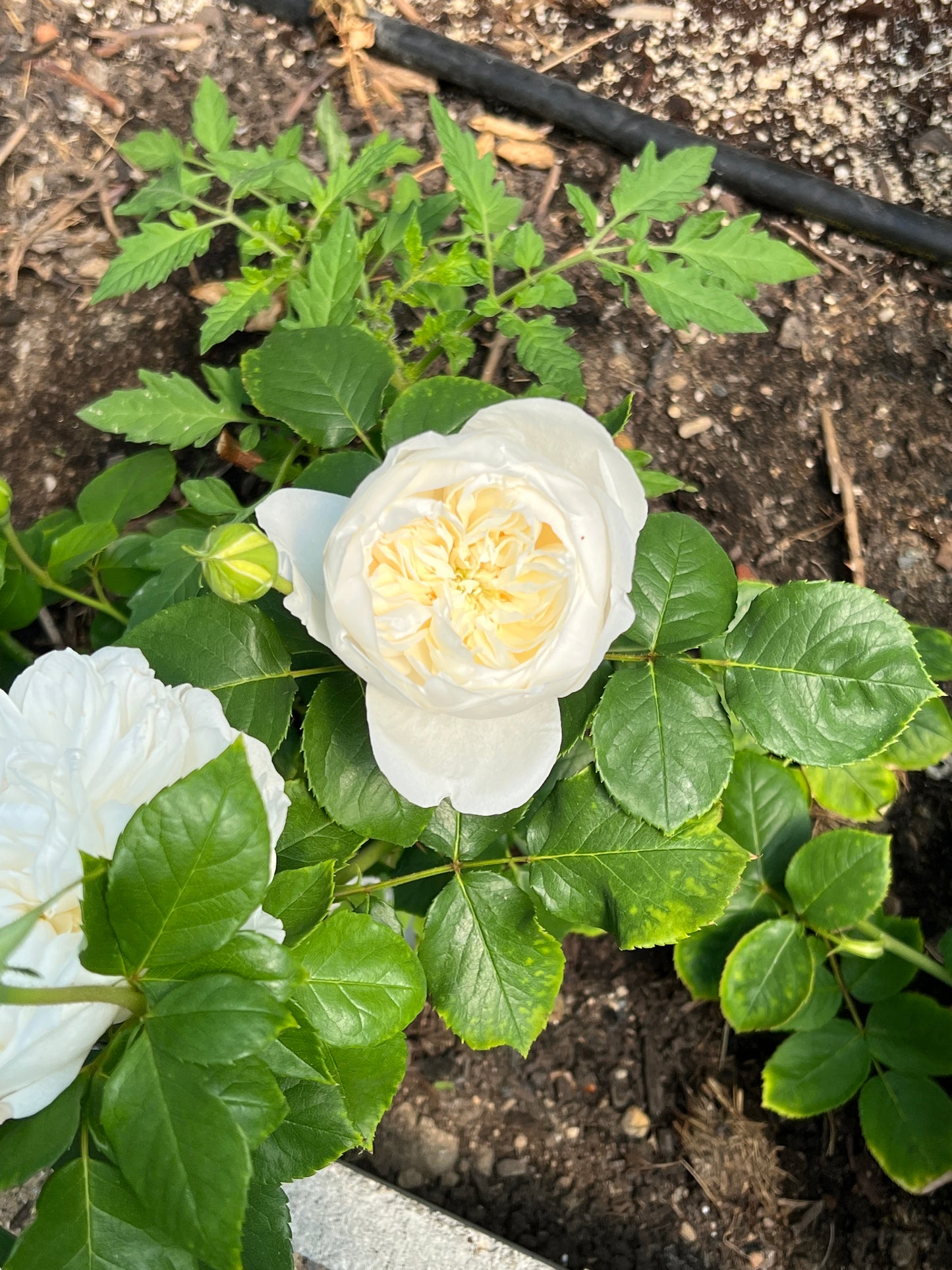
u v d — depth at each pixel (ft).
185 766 0.88
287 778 1.24
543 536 0.88
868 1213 1.58
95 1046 0.94
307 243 1.45
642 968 1.75
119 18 2.01
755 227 1.99
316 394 1.18
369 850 1.28
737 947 1.42
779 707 1.12
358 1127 1.03
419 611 0.87
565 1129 1.68
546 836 1.17
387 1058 1.05
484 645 0.89
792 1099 1.47
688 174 1.41
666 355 1.91
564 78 2.08
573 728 1.11
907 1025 1.49
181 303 1.87
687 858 1.14
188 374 1.82
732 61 2.08
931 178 2.00
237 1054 0.73
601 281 1.94
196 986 0.74
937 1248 1.54
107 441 1.79
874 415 1.88
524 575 0.86
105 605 1.39
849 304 1.95
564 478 0.84
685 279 1.40
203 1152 0.71
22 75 1.95
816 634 1.12
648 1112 1.68
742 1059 1.69
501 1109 1.69
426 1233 1.47
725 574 1.12
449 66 2.00
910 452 1.86
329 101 1.69
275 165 1.39
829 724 1.11
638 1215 1.62
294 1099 0.95
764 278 1.41
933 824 1.73
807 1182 1.62
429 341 1.42
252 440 1.45
